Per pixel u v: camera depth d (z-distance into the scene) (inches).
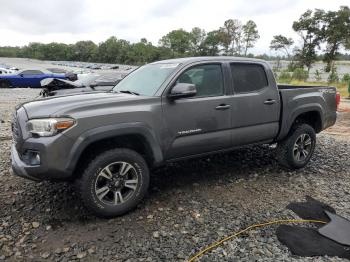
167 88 162.2
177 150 165.6
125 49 4985.2
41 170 135.2
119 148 150.8
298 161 217.6
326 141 303.3
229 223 148.8
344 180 205.3
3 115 425.4
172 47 4503.0
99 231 141.1
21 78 939.3
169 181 196.5
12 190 180.1
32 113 142.3
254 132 193.3
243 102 185.2
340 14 2289.6
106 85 441.1
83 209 159.3
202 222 149.4
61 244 131.6
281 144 215.8
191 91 156.9
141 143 159.6
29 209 159.2
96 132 140.3
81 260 122.4
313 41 2405.3
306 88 222.1
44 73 974.4
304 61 2429.9
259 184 195.2
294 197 178.1
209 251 128.3
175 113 162.1
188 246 131.3
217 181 198.1
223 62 183.6
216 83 179.5
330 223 149.3
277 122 203.0
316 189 189.6
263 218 153.9
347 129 388.8
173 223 148.3
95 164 142.7
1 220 148.8
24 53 5467.5
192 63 173.3
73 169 138.2
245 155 249.4
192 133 168.4
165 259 123.2
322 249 130.0
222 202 169.9
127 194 154.8
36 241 133.5
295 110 209.2
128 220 150.6
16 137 150.2
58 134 134.8
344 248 131.2
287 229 144.7
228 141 183.3
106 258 123.6
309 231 143.6
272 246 131.9
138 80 186.1
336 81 1306.6
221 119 177.3
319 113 225.3
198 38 4397.1
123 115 147.3
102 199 147.5
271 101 197.2
